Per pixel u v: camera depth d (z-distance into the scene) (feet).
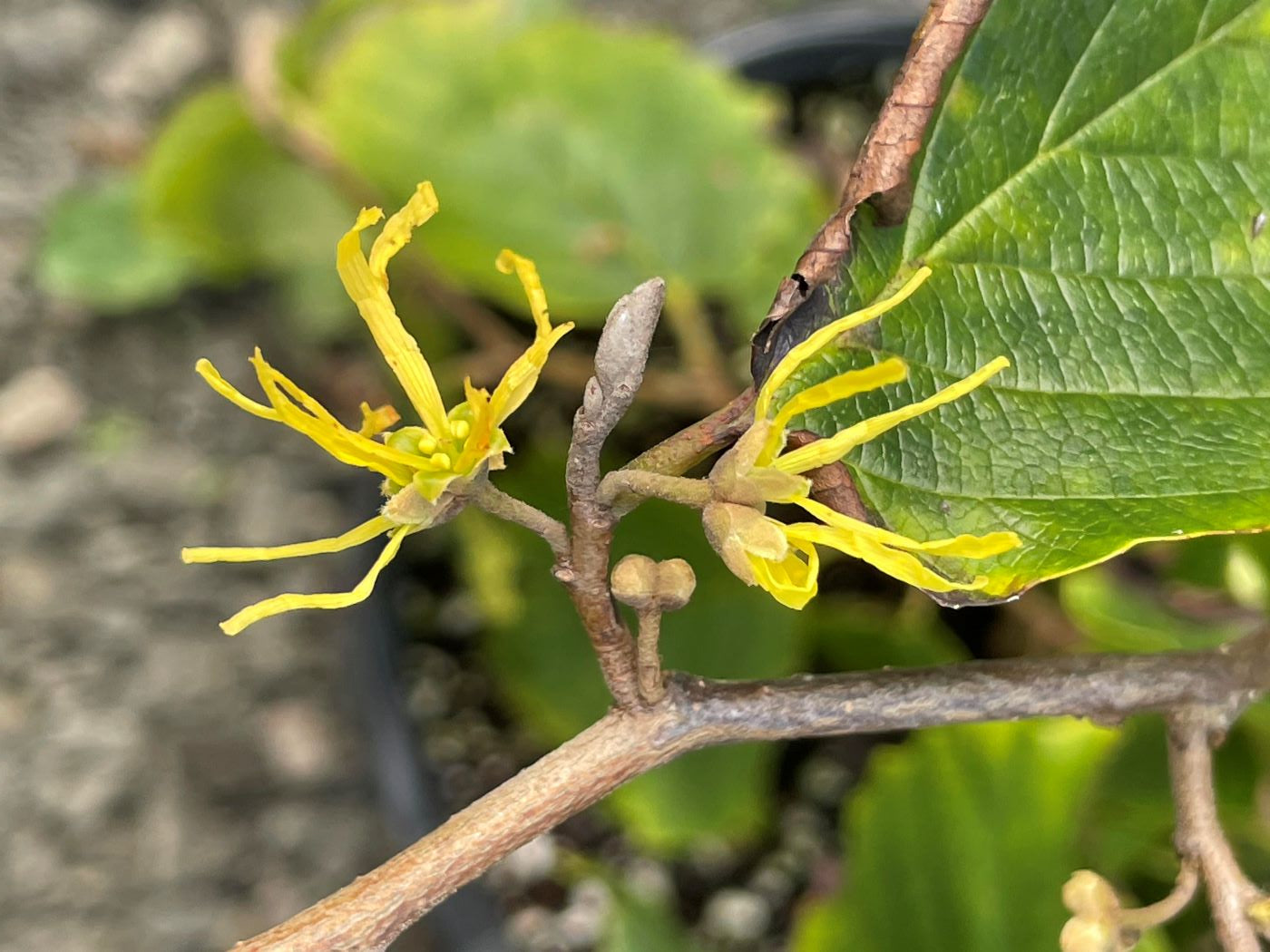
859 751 0.86
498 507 0.28
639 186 0.73
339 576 0.88
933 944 0.60
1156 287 0.34
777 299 0.31
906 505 0.32
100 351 1.08
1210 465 0.32
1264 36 0.34
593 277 0.73
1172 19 0.33
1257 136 0.34
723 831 0.74
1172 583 0.70
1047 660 0.36
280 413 0.26
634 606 0.30
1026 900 0.59
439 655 0.88
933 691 0.34
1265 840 0.63
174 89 1.15
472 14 0.74
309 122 0.73
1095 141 0.34
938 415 0.33
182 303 1.09
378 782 0.82
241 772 0.99
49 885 0.96
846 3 1.14
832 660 0.78
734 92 0.74
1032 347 0.33
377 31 0.72
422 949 0.92
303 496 1.06
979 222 0.33
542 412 0.87
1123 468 0.32
